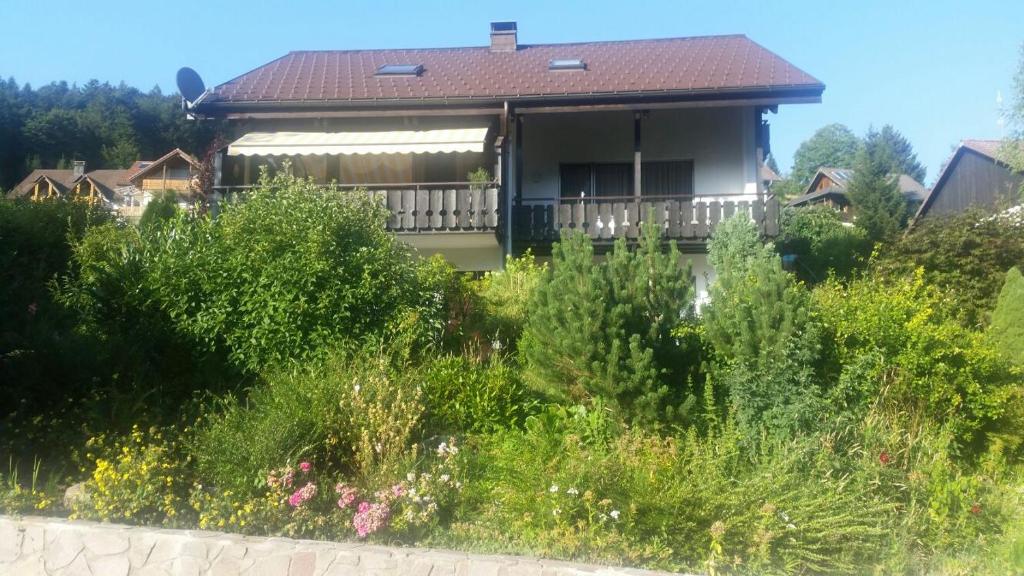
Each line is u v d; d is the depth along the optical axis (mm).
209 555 5703
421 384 9180
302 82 19703
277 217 10781
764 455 7770
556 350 9289
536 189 20812
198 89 18453
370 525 6637
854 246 21375
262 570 5664
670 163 20484
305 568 5633
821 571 6832
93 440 7727
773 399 8406
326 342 9992
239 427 7859
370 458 7750
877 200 37125
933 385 9805
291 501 6852
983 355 10250
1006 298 12719
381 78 20078
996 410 9945
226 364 10047
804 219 25344
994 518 8172
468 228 17250
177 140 68625
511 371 10234
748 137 19938
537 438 8242
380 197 12945
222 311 10156
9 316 9633
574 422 8867
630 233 18406
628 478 7062
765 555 6605
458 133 17953
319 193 11617
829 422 8227
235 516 6734
